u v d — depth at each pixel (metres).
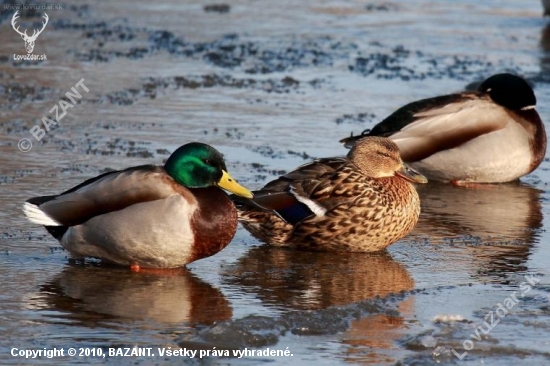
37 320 12.13
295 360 11.22
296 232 15.06
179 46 29.36
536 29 33.47
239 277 13.95
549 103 24.41
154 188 13.47
